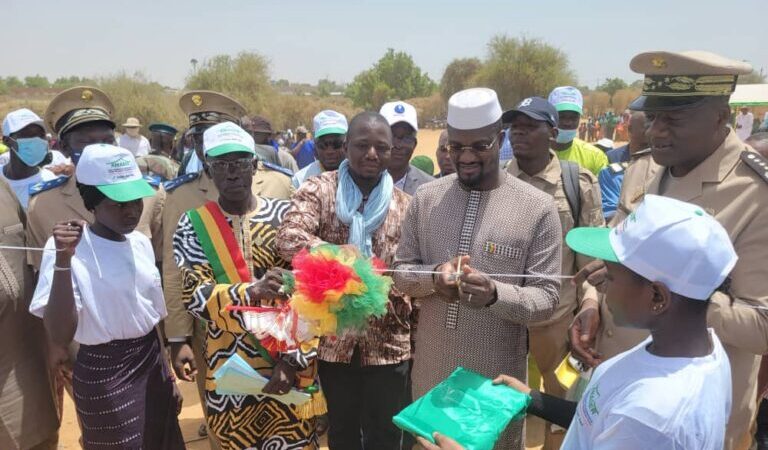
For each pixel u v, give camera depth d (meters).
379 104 73.81
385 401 3.54
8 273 3.43
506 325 2.84
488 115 2.68
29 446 3.57
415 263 3.06
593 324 2.94
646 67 2.62
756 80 33.53
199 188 4.20
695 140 2.54
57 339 2.82
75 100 4.23
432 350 2.96
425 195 3.06
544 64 45.06
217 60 44.44
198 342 4.06
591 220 4.30
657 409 1.56
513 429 2.84
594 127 38.31
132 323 3.03
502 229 2.79
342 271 2.64
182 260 3.21
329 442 3.68
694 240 1.57
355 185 3.54
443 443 2.14
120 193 2.89
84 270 2.91
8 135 4.79
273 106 44.59
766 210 2.40
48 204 3.93
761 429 3.81
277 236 3.32
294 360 3.05
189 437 5.01
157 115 35.41
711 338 1.74
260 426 3.27
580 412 1.86
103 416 3.01
